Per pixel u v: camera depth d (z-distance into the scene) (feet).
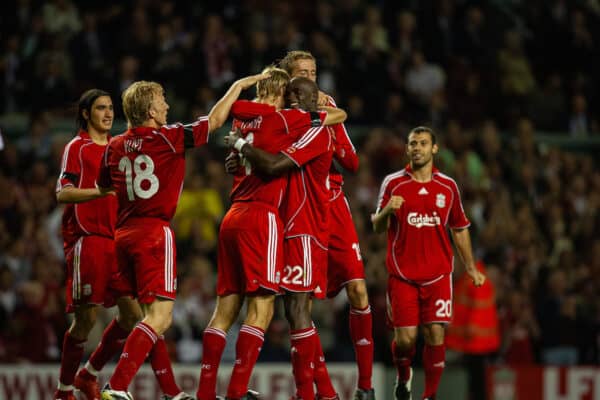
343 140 94.58
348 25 215.92
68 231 94.02
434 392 105.50
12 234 165.48
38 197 170.81
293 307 87.56
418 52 213.05
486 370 144.46
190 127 85.46
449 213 105.50
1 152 176.96
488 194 185.16
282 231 87.15
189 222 169.58
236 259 86.58
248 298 86.74
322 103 92.94
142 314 92.48
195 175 173.68
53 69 194.59
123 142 86.79
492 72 222.48
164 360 90.99
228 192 175.83
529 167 198.70
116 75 193.47
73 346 94.73
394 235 105.40
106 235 93.04
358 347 97.45
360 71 203.62
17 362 146.61
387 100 202.69
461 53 223.30
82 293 92.73
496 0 239.71
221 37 199.21
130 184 86.17
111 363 138.82
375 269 160.25
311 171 88.53
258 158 84.74
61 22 208.13
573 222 193.67
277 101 88.94
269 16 213.05
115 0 213.66
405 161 185.88
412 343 104.68
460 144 194.18
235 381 84.38
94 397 94.22
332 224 95.86
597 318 172.35
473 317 140.56
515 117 216.95
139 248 85.56
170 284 85.97
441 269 104.63
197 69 194.29
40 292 150.61
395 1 225.76
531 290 173.99
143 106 86.22
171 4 205.98
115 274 90.38
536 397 146.20
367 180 180.86
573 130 223.71
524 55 234.38
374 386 139.74
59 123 191.01
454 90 213.25
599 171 217.15
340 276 96.58
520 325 163.84
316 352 91.15
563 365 156.56
